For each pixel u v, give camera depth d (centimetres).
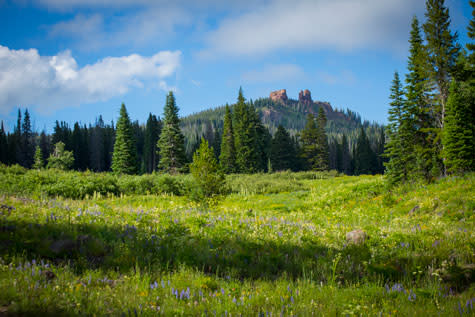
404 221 1332
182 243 691
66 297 367
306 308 389
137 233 730
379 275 552
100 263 553
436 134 3059
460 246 706
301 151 8288
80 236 646
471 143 2495
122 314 343
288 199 2755
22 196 1212
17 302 340
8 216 704
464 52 3281
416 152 2794
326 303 425
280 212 2103
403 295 449
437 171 2614
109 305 369
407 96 3062
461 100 2670
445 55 3144
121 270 521
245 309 387
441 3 3203
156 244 670
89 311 346
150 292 430
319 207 2203
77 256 550
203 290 453
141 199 2091
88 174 2762
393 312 381
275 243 766
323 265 616
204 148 1648
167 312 358
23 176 2072
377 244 802
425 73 3164
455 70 3177
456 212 1338
